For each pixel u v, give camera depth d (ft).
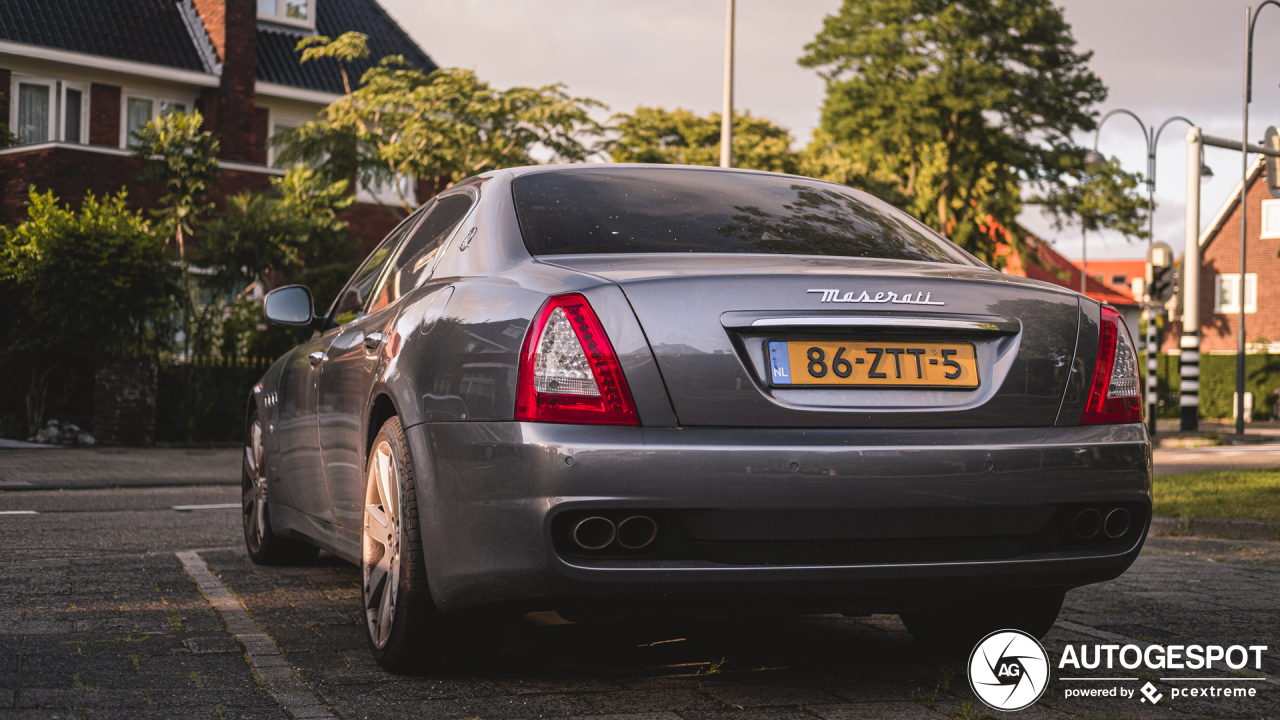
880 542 9.73
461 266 11.98
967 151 139.33
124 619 14.12
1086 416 10.49
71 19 80.64
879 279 10.14
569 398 9.46
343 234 68.69
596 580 9.31
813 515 9.49
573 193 12.53
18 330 48.85
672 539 9.43
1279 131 66.80
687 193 12.89
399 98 73.87
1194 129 71.67
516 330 9.87
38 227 48.73
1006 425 10.19
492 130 74.74
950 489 9.77
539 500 9.34
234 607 14.97
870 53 133.90
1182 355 73.97
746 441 9.48
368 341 13.07
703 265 10.39
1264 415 123.65
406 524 10.87
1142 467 10.58
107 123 80.64
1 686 10.78
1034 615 12.47
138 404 51.01
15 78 77.36
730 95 62.08
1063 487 10.14
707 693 10.93
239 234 56.95
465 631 11.00
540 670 11.76
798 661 12.36
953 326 10.12
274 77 85.81
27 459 42.75
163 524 24.59
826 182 14.51
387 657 11.39
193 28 85.56
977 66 127.95
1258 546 22.17
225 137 82.64
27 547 20.59
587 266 10.50
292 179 65.92
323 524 15.60
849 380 9.86
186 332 54.65
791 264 10.60
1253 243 146.51
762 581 9.49
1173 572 18.86
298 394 16.37
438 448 10.37
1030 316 10.49
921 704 10.66
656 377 9.50
